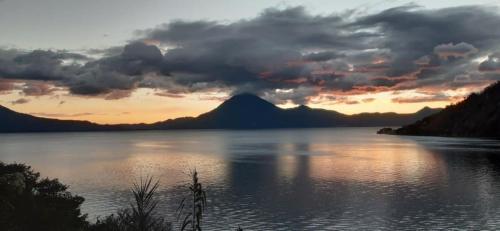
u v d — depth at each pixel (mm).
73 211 38031
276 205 83438
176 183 115562
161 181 119875
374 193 97750
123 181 118875
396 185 110500
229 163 176750
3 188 32000
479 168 149750
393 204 83938
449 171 142125
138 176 131000
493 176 127438
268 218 72188
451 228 65188
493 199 89062
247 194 96812
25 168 46531
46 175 134750
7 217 26250
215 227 66375
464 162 170875
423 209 78938
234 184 113625
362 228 65375
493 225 66750
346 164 169750
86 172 143500
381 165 164625
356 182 116875
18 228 25719
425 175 131875
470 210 77938
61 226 29391
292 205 83438
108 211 76250
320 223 68625
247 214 75312
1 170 42906
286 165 166625
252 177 129000
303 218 72125
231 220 70938
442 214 74688
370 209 79312
